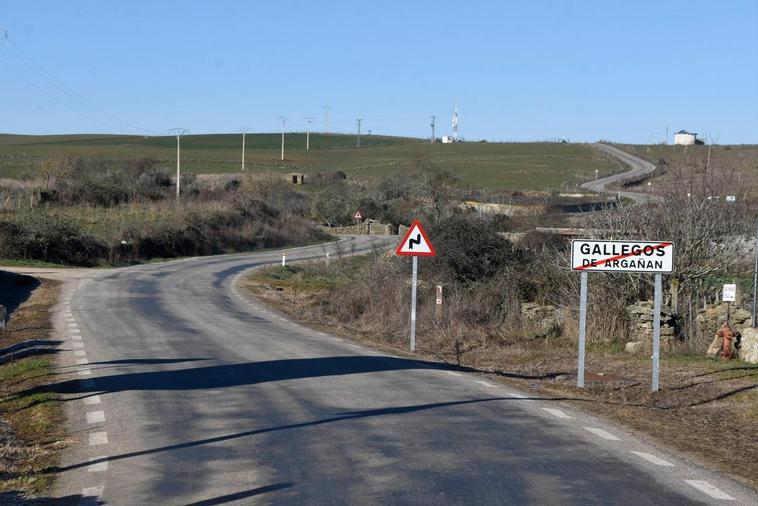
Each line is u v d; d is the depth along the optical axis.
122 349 16.42
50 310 23.55
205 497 7.07
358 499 6.99
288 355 16.05
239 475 7.74
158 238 49.72
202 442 9.04
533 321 21.94
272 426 9.81
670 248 12.67
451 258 26.70
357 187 86.75
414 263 18.50
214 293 31.52
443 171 68.81
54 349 16.19
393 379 13.39
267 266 43.66
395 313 23.52
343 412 10.65
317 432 9.49
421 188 48.75
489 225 29.47
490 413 10.68
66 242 42.84
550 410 10.96
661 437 9.61
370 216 76.19
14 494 7.23
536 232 32.53
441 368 15.13
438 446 8.86
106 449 8.77
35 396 11.43
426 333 21.28
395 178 85.25
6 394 11.80
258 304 28.48
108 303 26.08
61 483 7.57
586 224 23.81
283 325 22.38
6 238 40.88
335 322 24.27
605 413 10.95
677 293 19.98
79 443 9.04
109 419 10.20
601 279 20.66
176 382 12.81
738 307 19.84
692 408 11.61
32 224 42.78
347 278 39.19
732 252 20.89
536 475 7.75
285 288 35.34
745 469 8.27
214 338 18.56
